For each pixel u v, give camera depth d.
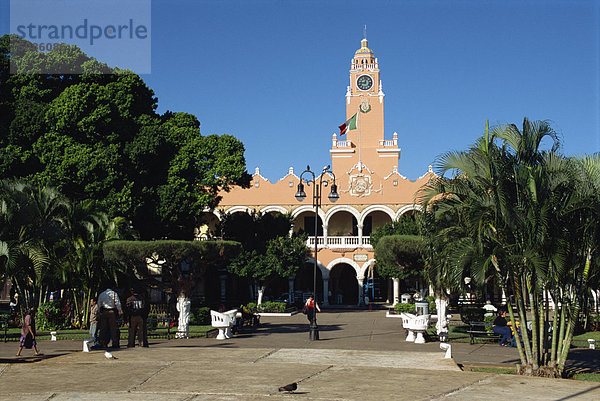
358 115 69.25
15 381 12.01
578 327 29.14
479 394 10.98
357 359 14.78
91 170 33.09
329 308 50.88
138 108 37.78
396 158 67.44
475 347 22.73
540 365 16.06
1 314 33.00
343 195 54.19
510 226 15.07
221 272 49.19
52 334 24.58
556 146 15.95
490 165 15.68
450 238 16.86
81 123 34.16
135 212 34.34
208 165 38.69
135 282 32.38
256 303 45.94
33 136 34.34
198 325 31.91
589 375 16.38
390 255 31.19
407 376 12.52
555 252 15.11
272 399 10.32
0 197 26.84
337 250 53.44
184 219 37.50
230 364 13.88
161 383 11.69
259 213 46.22
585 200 15.20
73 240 28.36
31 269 26.09
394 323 35.06
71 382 11.85
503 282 16.42
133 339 18.41
